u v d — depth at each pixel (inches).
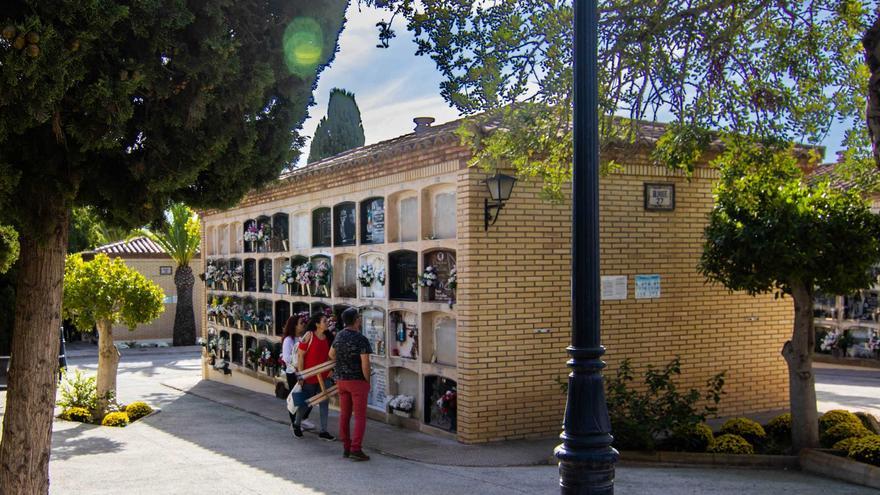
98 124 172.1
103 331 491.5
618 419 341.4
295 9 205.8
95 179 195.2
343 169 477.1
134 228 207.9
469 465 329.7
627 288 407.5
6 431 187.3
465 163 369.1
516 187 378.3
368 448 370.9
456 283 375.6
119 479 300.8
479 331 368.5
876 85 253.0
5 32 152.6
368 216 462.6
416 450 360.2
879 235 322.0
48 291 191.2
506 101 316.2
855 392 573.9
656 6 328.8
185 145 190.1
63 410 493.0
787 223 318.0
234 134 199.0
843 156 391.9
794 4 348.8
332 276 497.7
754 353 445.4
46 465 191.9
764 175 349.1
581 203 177.6
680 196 424.2
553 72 315.9
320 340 410.0
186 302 1142.3
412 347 417.7
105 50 171.6
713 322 432.5
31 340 189.0
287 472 316.8
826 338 780.6
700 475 307.3
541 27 312.2
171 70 181.8
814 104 360.2
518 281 378.0
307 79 216.1
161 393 638.5
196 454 361.1
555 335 386.6
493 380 371.9
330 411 501.0
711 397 388.8
